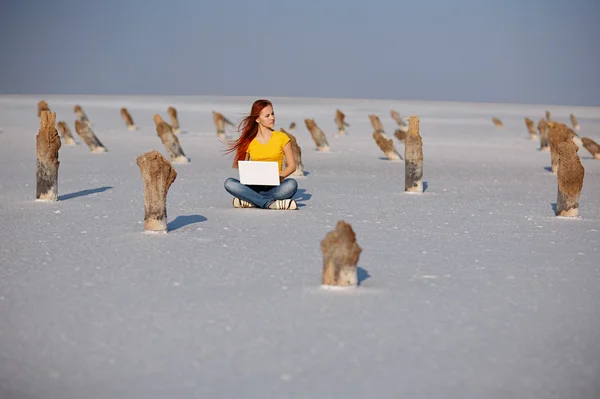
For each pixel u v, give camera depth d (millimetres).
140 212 18031
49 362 8055
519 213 18828
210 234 15078
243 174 18219
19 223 16250
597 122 88312
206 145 44125
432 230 16031
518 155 40562
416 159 22781
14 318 9508
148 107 115688
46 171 19734
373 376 7707
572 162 17891
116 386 7445
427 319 9555
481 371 7879
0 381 7562
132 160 33656
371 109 128000
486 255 13477
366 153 40250
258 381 7562
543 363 8125
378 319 9523
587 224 17094
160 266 12250
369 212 18531
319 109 124625
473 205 20234
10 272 11789
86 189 22797
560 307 10203
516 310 10023
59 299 10344
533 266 12633
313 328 9148
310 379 7621
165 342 8656
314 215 17812
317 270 12078
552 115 110125
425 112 118375
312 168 31250
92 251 13359
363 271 12078
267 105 18578
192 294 10602
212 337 8820
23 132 52625
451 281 11516
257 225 16219
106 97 193250
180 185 23984
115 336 8859
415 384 7523
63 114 85875
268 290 10820
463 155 40188
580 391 7430
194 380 7586
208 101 160875
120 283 11172
